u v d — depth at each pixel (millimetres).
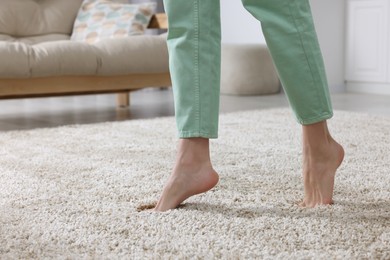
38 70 2900
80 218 1178
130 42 3217
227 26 5215
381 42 4500
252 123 2680
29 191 1442
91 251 980
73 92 3344
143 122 2807
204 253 952
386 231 1053
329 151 1248
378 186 1422
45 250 988
